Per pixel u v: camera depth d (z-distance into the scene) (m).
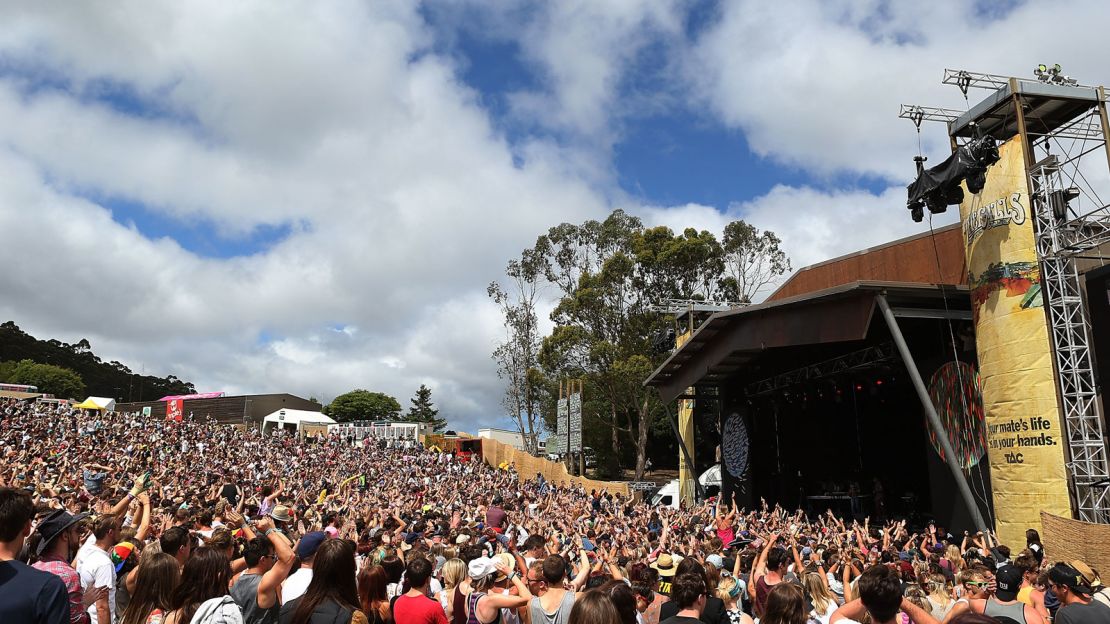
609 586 4.34
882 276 27.41
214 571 4.09
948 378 22.20
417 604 4.93
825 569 7.98
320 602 4.21
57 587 3.08
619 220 62.66
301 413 69.06
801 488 31.59
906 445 29.73
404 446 56.94
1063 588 4.87
